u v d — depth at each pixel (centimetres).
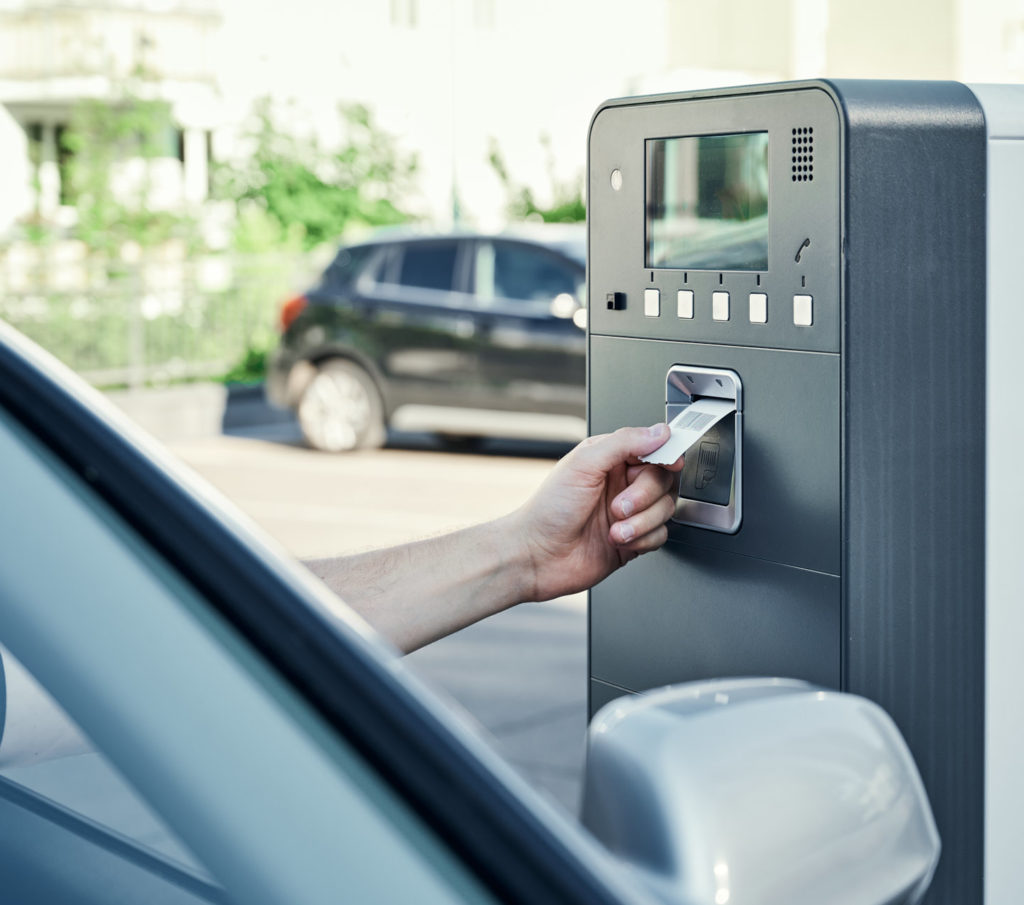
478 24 1642
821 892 92
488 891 75
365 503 814
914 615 158
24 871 78
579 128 1642
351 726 78
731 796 91
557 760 410
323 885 74
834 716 98
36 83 1541
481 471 901
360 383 970
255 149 1577
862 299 151
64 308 1236
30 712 80
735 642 167
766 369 160
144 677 79
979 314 159
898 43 582
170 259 1473
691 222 168
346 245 984
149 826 77
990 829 166
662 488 168
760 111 158
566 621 546
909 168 153
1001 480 163
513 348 916
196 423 1146
